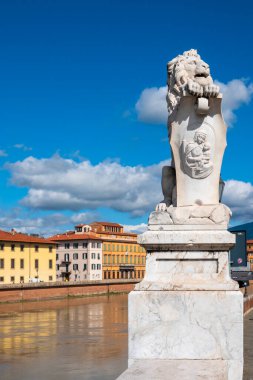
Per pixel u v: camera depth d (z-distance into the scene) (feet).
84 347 56.44
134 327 22.94
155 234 23.68
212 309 22.54
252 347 40.40
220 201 25.76
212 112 24.58
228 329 22.39
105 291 247.29
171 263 23.72
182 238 23.44
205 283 23.07
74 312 126.41
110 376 40.09
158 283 23.21
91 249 365.81
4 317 112.57
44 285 205.77
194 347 22.49
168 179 25.58
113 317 104.94
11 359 50.11
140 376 18.44
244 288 86.79
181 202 24.64
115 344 58.29
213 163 24.64
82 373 41.68
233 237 23.27
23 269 291.99
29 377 41.16
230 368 22.20
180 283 23.13
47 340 64.69
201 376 18.48
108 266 380.99
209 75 25.30
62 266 372.58
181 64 25.59
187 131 24.68
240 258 79.82
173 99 25.66
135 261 410.72
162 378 18.10
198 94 24.07
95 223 408.05
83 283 230.89
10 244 285.43
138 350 22.81
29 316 115.03
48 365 46.16
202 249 23.52
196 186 24.68
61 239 374.84
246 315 69.62
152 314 22.88
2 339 66.85
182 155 24.76
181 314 22.72
